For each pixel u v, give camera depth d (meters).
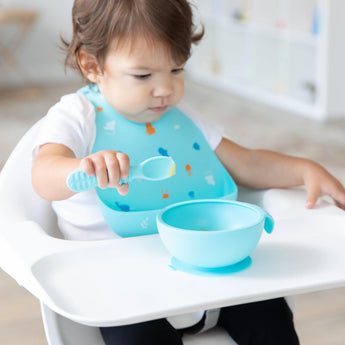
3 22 4.74
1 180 0.91
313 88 3.90
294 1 4.12
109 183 0.68
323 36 3.66
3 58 5.26
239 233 0.66
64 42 1.09
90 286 0.67
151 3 0.85
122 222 0.88
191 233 0.66
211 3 5.04
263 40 4.49
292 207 0.89
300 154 3.04
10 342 1.52
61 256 0.73
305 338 1.50
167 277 0.68
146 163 0.68
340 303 1.66
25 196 0.91
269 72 4.48
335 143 3.22
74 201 0.92
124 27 0.85
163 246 0.76
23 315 1.64
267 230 0.73
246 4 4.69
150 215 0.88
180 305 0.62
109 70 0.90
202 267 0.69
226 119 3.81
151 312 0.60
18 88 5.06
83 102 0.95
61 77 5.42
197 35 1.05
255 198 1.00
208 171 1.00
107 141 0.95
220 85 4.80
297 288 0.65
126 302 0.63
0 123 3.84
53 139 0.87
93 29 0.88
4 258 0.75
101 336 0.82
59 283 0.68
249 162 1.01
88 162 0.67
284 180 0.99
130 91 0.89
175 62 0.88
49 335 0.75
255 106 4.14
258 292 0.64
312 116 3.80
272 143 3.24
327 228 0.82
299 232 0.80
